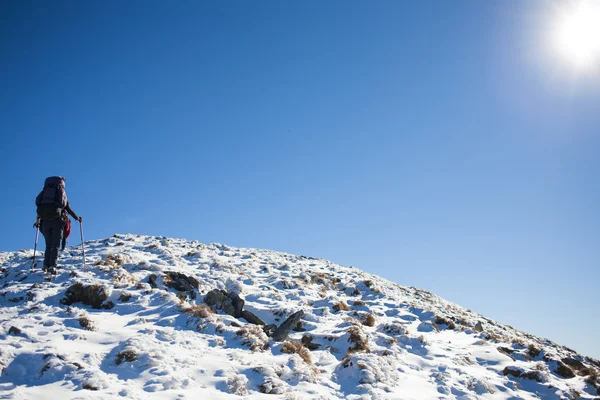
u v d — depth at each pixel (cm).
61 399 619
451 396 905
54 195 1322
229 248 2419
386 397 819
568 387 1045
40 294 1105
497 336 1405
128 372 735
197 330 991
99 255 1670
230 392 723
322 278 1983
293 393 751
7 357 726
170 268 1534
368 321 1392
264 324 1230
